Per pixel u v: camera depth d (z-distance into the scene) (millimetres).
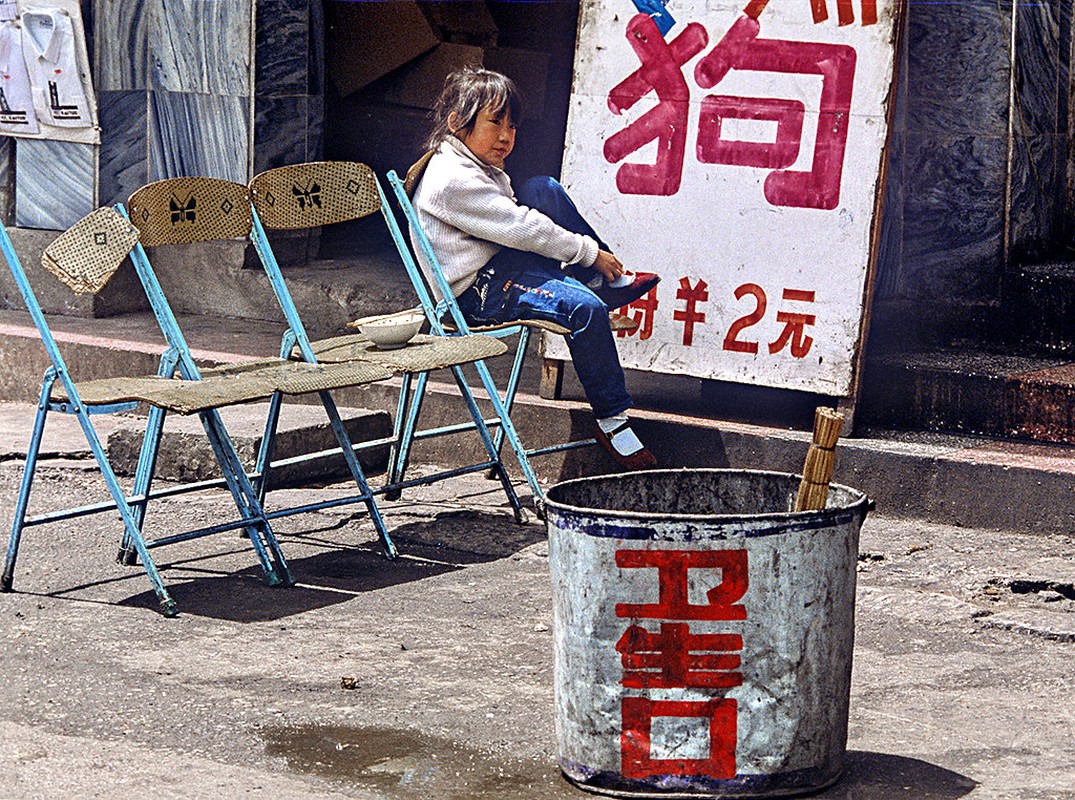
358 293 10039
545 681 5223
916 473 6957
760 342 7445
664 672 4125
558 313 7180
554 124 12609
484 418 8055
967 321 8172
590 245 7281
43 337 6020
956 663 5395
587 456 7762
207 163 10469
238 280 10508
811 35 7270
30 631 5684
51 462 8133
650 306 7703
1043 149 8406
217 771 4422
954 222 8164
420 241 7316
